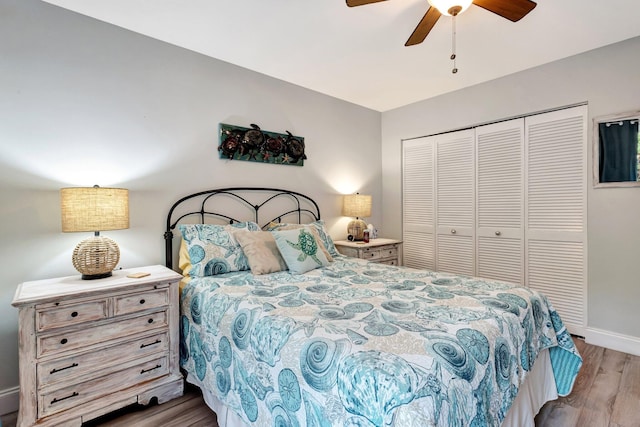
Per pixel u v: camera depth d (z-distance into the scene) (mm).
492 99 3197
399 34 2287
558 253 2859
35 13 1910
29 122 1891
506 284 1910
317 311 1446
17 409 1832
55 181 1977
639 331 2441
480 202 3389
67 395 1587
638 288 2447
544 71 2855
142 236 2320
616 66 2492
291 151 3182
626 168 2488
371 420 885
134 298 1793
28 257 1893
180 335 2066
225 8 1982
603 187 2590
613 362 2330
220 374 1618
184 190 2525
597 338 2631
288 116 3203
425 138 3840
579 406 1824
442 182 3703
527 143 3027
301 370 1139
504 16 1732
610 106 2531
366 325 1271
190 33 2291
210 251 2242
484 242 3373
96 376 1670
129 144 2256
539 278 2986
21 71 1868
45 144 1941
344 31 2248
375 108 4090
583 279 2715
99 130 2133
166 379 1890
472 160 3438
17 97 1855
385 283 1956
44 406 1526
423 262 3912
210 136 2662
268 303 1576
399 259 3742
